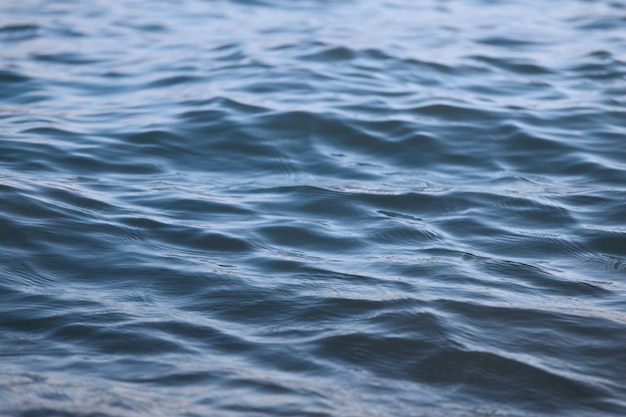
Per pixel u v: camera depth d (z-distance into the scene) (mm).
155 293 8391
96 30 20656
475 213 10656
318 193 11266
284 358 7160
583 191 11500
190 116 14125
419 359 7188
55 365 6961
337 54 17906
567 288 8656
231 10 22828
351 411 6418
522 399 6684
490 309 8062
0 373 6785
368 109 14578
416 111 14531
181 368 6961
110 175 11922
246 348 7324
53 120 14078
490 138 13484
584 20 21609
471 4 23641
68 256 9148
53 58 18125
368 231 10086
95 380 6738
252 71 16766
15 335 7465
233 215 10508
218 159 12703
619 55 18156
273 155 12844
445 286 8570
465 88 16016
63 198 10672
